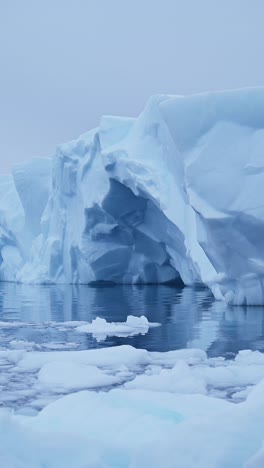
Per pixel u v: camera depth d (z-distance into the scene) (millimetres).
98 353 7062
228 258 13148
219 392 5219
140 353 6840
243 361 6645
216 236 12898
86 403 4195
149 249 24891
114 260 25250
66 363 6379
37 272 30016
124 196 22984
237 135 13281
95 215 24500
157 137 21734
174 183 20125
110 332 9469
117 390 4590
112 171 22344
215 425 2975
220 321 10648
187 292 19516
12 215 36281
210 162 13227
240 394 5066
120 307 14141
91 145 24953
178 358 7000
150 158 21547
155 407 4086
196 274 20141
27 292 21641
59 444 3020
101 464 2891
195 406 4109
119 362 6789
